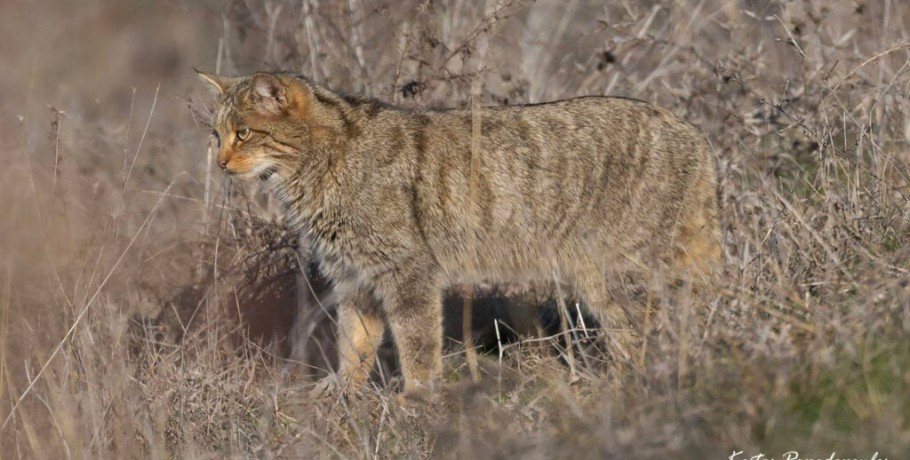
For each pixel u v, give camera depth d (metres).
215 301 15.43
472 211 14.12
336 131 14.00
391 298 14.11
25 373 14.40
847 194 14.16
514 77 19.02
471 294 15.93
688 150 14.16
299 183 14.20
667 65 19.31
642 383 11.17
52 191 17.56
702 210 14.19
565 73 19.86
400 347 14.15
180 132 21.83
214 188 18.34
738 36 19.16
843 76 16.02
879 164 14.37
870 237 13.22
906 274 11.98
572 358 12.95
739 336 11.53
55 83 29.39
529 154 14.14
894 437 9.85
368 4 18.67
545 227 14.24
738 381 10.73
